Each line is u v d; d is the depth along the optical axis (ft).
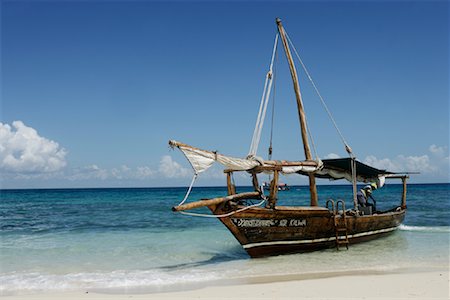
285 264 41.01
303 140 54.19
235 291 29.84
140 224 82.12
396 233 63.87
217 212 40.16
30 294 30.55
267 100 52.39
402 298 26.84
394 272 36.86
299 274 36.32
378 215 54.80
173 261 44.34
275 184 43.68
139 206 146.92
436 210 106.32
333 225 48.06
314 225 46.39
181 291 30.76
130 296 29.04
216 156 38.60
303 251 47.06
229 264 41.73
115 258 46.16
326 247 48.98
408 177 67.26
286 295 28.17
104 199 220.02
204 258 45.93
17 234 67.77
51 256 47.52
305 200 171.12
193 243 57.16
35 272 38.86
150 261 44.39
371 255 45.52
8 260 45.03
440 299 26.53
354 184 52.70
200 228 74.95
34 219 94.48
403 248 50.26
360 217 51.19
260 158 43.96
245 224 41.78
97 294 30.04
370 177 62.54
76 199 221.66
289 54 55.83
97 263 43.34
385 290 29.07
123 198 233.55
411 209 109.81
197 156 37.14
